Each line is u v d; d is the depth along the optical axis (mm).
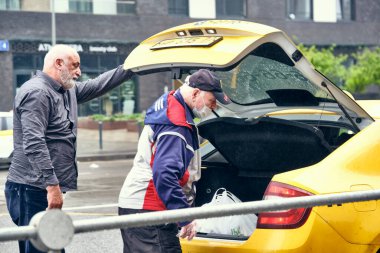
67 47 7027
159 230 5887
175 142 5812
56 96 6980
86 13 44969
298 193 5801
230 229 6348
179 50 6090
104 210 14297
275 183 5914
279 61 6098
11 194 7121
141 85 46844
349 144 6145
